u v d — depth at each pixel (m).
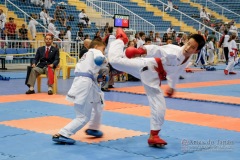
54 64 10.93
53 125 6.88
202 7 33.31
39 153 5.14
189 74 18.50
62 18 23.56
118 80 14.98
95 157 4.98
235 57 18.72
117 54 5.65
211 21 33.22
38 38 21.36
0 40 18.58
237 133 6.38
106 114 8.01
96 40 5.94
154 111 5.47
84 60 5.73
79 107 5.60
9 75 16.89
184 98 10.34
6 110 8.41
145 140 5.88
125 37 5.82
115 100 10.04
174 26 29.95
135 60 5.61
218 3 37.56
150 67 5.50
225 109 8.79
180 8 33.66
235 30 30.31
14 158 4.90
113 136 6.11
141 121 7.31
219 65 25.58
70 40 21.42
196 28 30.98
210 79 15.99
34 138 5.95
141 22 26.48
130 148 5.42
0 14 19.80
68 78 15.82
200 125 7.00
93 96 5.74
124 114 8.03
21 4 23.02
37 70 11.02
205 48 23.98
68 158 4.93
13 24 20.11
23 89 12.16
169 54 5.33
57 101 9.66
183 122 7.26
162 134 6.27
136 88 12.51
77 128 5.63
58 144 5.60
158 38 22.14
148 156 5.04
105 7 26.73
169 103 9.62
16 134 6.19
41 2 23.83
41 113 8.05
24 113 8.05
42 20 22.39
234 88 12.80
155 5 32.00
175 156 5.05
